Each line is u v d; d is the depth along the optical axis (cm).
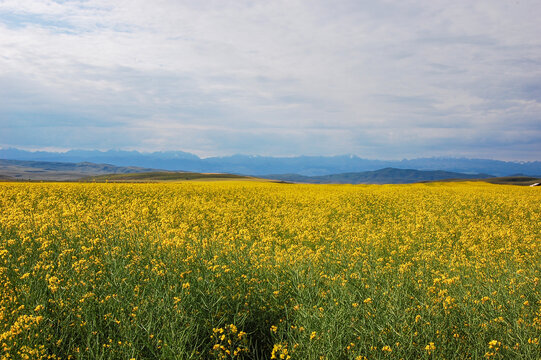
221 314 462
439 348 398
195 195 2248
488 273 648
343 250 808
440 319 445
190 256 620
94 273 543
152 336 394
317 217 1420
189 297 480
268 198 2166
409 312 455
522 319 443
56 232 792
